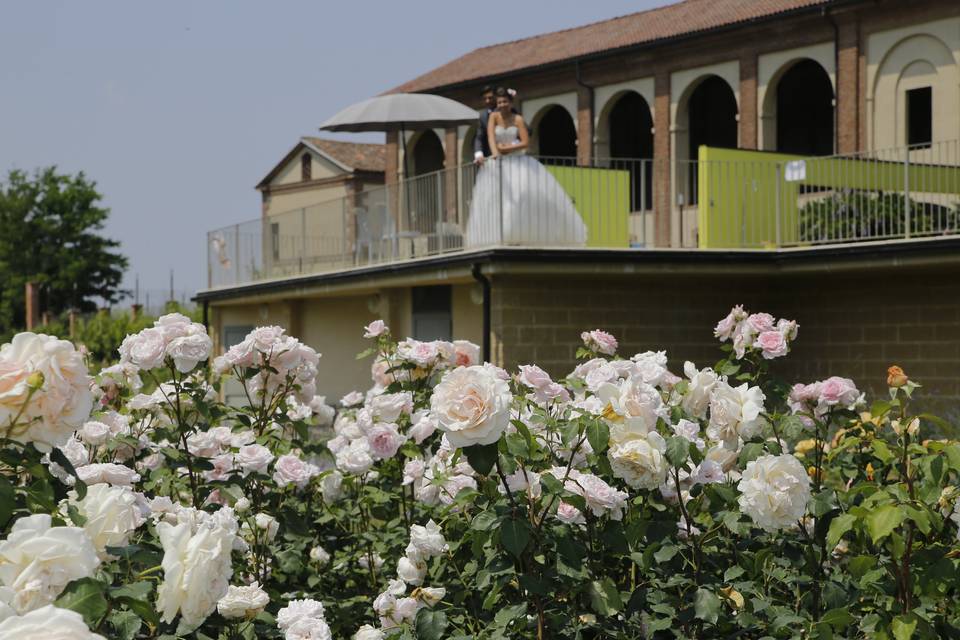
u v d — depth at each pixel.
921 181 16.58
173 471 5.02
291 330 21.72
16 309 66.25
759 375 5.03
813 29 25.58
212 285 24.61
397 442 5.24
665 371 4.77
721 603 3.99
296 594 4.99
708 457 4.32
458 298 16.20
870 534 3.52
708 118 32.16
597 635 3.99
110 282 68.25
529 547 3.82
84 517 2.76
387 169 37.59
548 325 14.46
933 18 23.34
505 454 3.57
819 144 30.34
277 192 48.50
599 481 3.79
